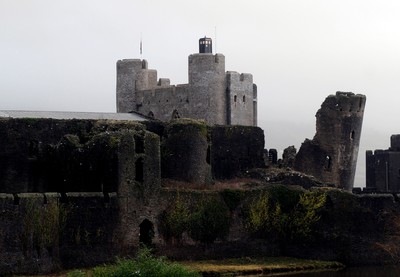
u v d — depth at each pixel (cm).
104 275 9038
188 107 15888
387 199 13100
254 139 14750
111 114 15250
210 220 12381
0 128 12975
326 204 12875
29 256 10869
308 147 15300
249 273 11456
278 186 13000
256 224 12631
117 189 11825
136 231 11912
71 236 11362
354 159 15450
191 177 13288
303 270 11944
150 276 8888
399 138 17412
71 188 12369
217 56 15888
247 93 16338
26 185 13000
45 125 13225
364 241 12706
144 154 12088
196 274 9406
